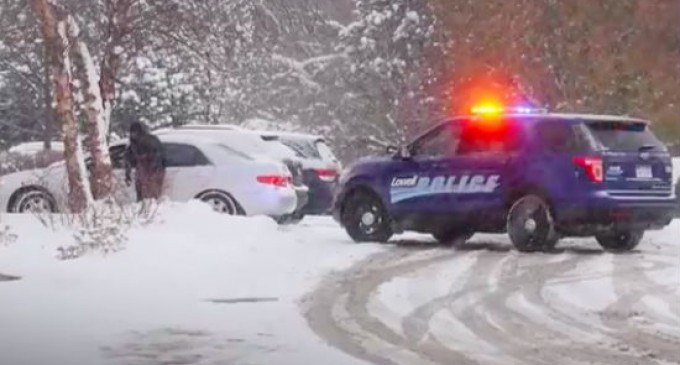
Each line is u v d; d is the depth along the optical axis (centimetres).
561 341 1104
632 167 1758
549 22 3450
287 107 4847
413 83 4309
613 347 1077
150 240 1661
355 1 4872
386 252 1769
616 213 1727
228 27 2612
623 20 3369
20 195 2200
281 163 2155
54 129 3794
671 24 3325
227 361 997
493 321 1202
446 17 3719
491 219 1822
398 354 1041
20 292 1323
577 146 1753
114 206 1719
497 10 3547
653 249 1852
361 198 1955
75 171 1805
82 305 1250
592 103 3397
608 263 1652
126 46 2386
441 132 1906
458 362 1011
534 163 1775
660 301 1325
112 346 1052
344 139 4681
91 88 1931
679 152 3397
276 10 3238
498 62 3538
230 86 4112
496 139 1838
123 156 2184
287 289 1384
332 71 4875
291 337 1107
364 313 1243
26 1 2436
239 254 1639
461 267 1602
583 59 3400
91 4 2397
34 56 3247
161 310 1230
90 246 1582
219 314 1216
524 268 1595
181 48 2592
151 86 3634
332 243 1877
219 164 2112
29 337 1085
